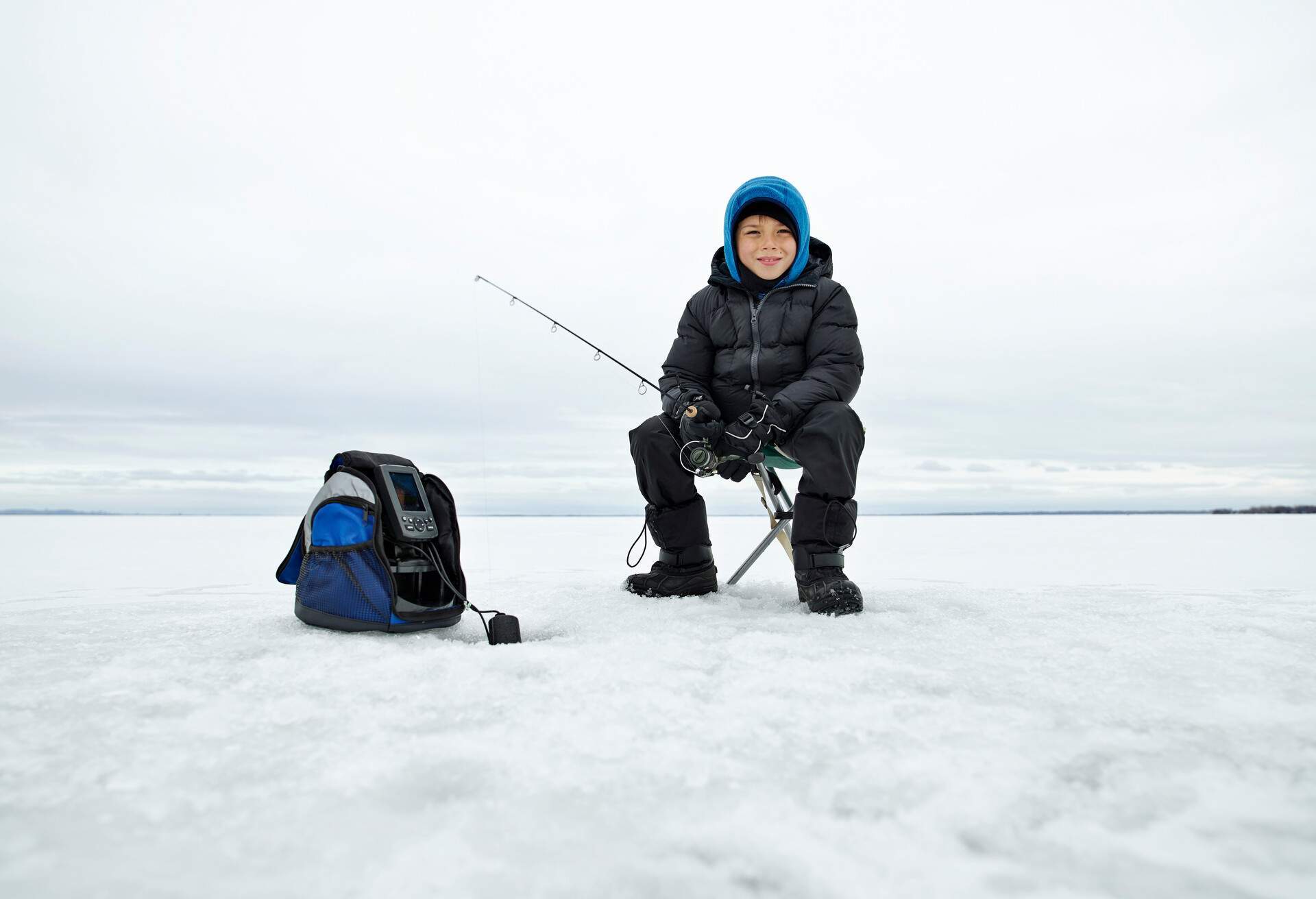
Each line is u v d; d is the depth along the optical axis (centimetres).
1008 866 72
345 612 187
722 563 541
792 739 106
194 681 136
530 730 108
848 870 71
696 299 259
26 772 93
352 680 136
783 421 219
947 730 110
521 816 81
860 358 236
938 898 66
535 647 164
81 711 118
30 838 76
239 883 67
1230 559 562
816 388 224
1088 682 137
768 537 253
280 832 77
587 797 86
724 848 75
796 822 80
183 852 73
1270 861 74
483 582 311
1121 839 78
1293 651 167
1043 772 95
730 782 91
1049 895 67
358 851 73
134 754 99
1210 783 92
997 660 155
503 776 92
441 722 112
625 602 233
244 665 148
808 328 238
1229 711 121
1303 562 528
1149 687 135
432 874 69
